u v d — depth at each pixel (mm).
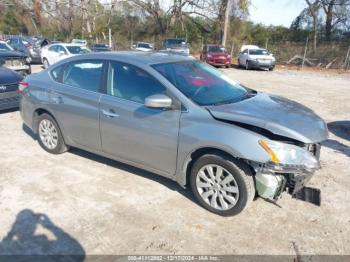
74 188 3992
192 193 3912
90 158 4891
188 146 3418
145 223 3324
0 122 6816
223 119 3283
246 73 18469
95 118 4176
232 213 3369
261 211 3547
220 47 22453
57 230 3197
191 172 3555
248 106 3609
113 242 3043
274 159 3023
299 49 25844
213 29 34344
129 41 39281
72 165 4641
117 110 3924
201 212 3523
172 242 3051
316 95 11055
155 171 3875
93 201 3709
